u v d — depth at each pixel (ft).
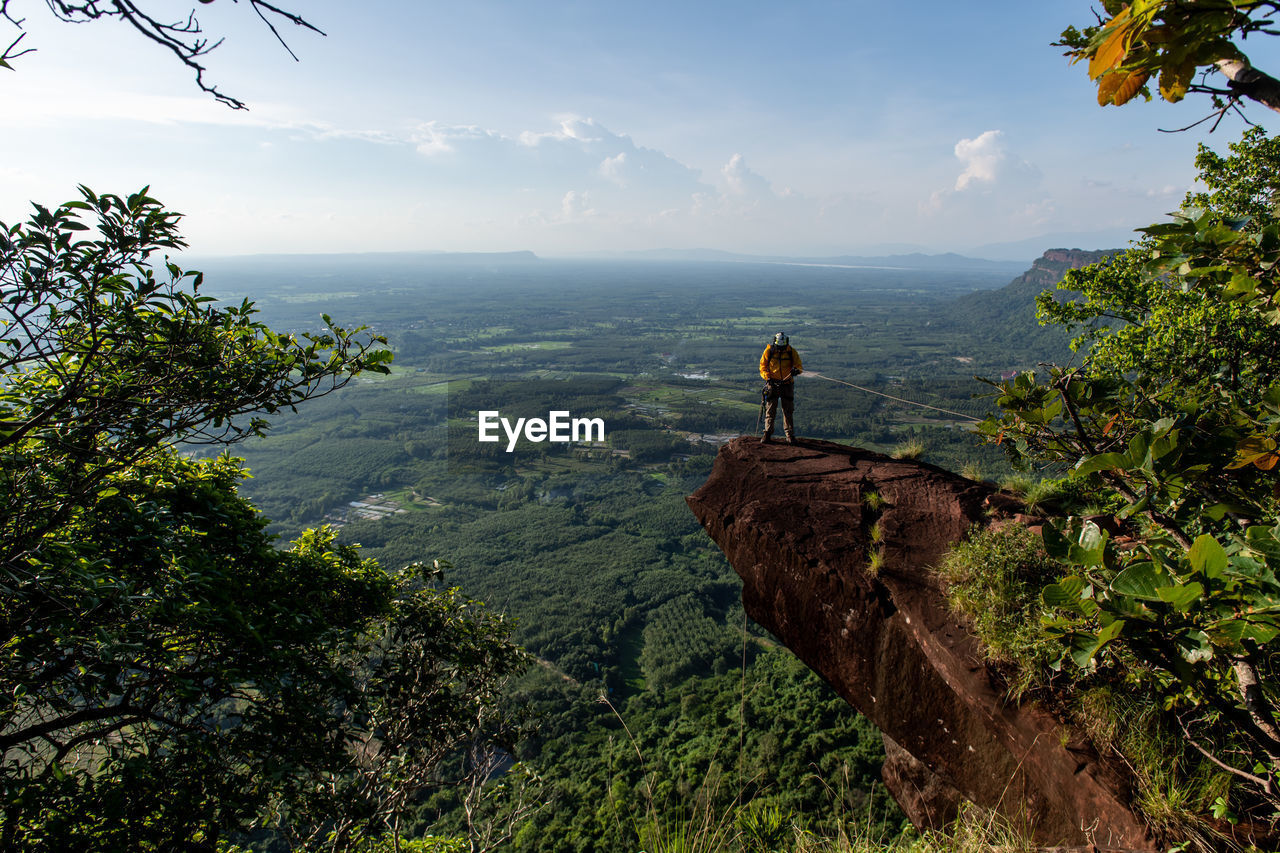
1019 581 12.87
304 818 17.08
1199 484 8.73
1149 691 10.50
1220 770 9.55
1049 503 15.71
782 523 18.28
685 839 11.47
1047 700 11.59
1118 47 4.69
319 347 14.98
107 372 13.05
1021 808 12.09
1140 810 9.69
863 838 12.16
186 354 13.06
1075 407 11.23
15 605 12.42
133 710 14.40
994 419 12.52
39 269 11.11
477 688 26.43
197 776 14.53
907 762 19.54
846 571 16.31
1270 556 5.93
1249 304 9.05
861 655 15.98
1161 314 33.35
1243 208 31.58
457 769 62.44
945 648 13.41
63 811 12.45
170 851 13.85
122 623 13.41
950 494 17.61
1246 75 4.78
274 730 15.93
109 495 13.98
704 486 21.18
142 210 12.01
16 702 12.86
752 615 18.89
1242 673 6.90
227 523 19.58
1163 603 6.64
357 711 18.80
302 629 19.03
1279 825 8.72
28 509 12.38
